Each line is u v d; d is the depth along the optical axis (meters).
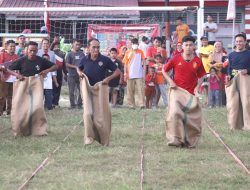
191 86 14.11
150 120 19.19
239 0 40.75
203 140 15.02
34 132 15.79
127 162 12.26
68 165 11.98
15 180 10.67
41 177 10.95
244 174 11.12
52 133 16.31
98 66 14.19
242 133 16.19
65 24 35.16
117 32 32.81
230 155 13.05
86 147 13.93
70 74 23.20
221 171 11.38
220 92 23.55
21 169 11.59
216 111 21.38
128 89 23.72
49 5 37.28
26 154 13.05
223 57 23.23
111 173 11.23
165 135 15.79
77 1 38.09
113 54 23.80
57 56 23.48
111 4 38.41
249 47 21.80
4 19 36.19
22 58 16.09
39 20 36.16
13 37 30.03
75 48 23.20
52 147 13.98
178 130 13.92
